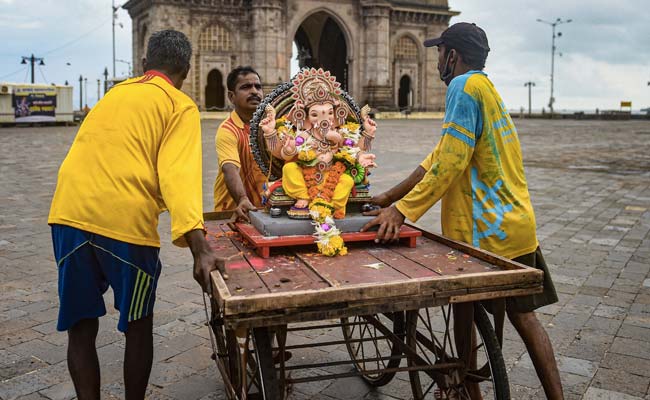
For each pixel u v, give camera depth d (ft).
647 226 27.96
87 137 9.19
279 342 9.28
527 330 10.41
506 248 10.45
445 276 8.27
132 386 9.71
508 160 10.52
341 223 10.57
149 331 9.80
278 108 11.44
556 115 194.08
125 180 9.02
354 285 7.84
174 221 8.84
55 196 9.28
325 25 175.01
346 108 11.30
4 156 59.82
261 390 8.66
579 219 29.71
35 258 21.98
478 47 10.68
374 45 156.66
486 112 10.15
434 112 170.81
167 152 9.21
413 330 10.91
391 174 45.68
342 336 14.96
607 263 21.45
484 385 12.42
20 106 124.06
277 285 8.32
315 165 10.63
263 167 11.69
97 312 9.34
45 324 15.46
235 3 141.38
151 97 9.30
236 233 12.00
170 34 10.14
